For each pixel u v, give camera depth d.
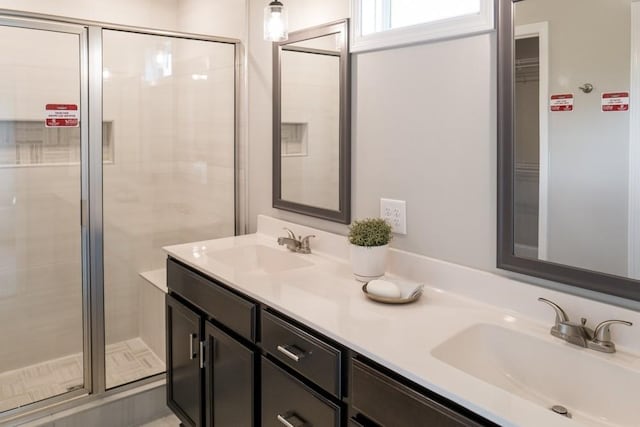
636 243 1.20
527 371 1.30
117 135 2.73
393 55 1.77
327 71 2.05
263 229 2.54
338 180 2.04
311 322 1.38
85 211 2.48
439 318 1.41
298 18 2.22
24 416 2.25
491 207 1.51
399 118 1.77
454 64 1.58
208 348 1.93
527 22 1.37
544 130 1.36
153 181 2.88
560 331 1.27
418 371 1.09
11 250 2.52
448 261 1.65
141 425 2.43
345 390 1.30
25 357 2.58
